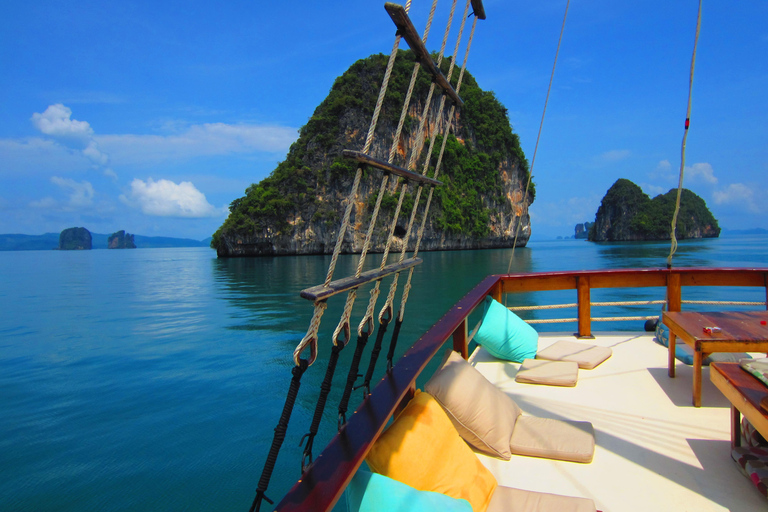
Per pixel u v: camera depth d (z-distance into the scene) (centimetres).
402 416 189
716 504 196
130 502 501
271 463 128
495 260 5312
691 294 2100
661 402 307
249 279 3625
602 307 1805
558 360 393
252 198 8375
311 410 748
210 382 923
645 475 220
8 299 2609
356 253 7481
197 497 510
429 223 7988
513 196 10644
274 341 1295
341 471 130
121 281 3791
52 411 784
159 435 669
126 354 1200
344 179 7794
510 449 242
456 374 246
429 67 186
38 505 504
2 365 1119
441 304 1889
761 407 188
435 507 146
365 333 181
